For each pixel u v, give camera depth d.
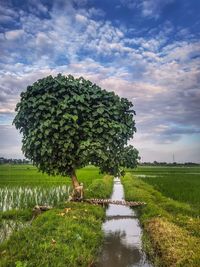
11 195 22.97
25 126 15.98
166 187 31.03
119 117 16.27
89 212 14.17
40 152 15.34
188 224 12.45
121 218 16.08
